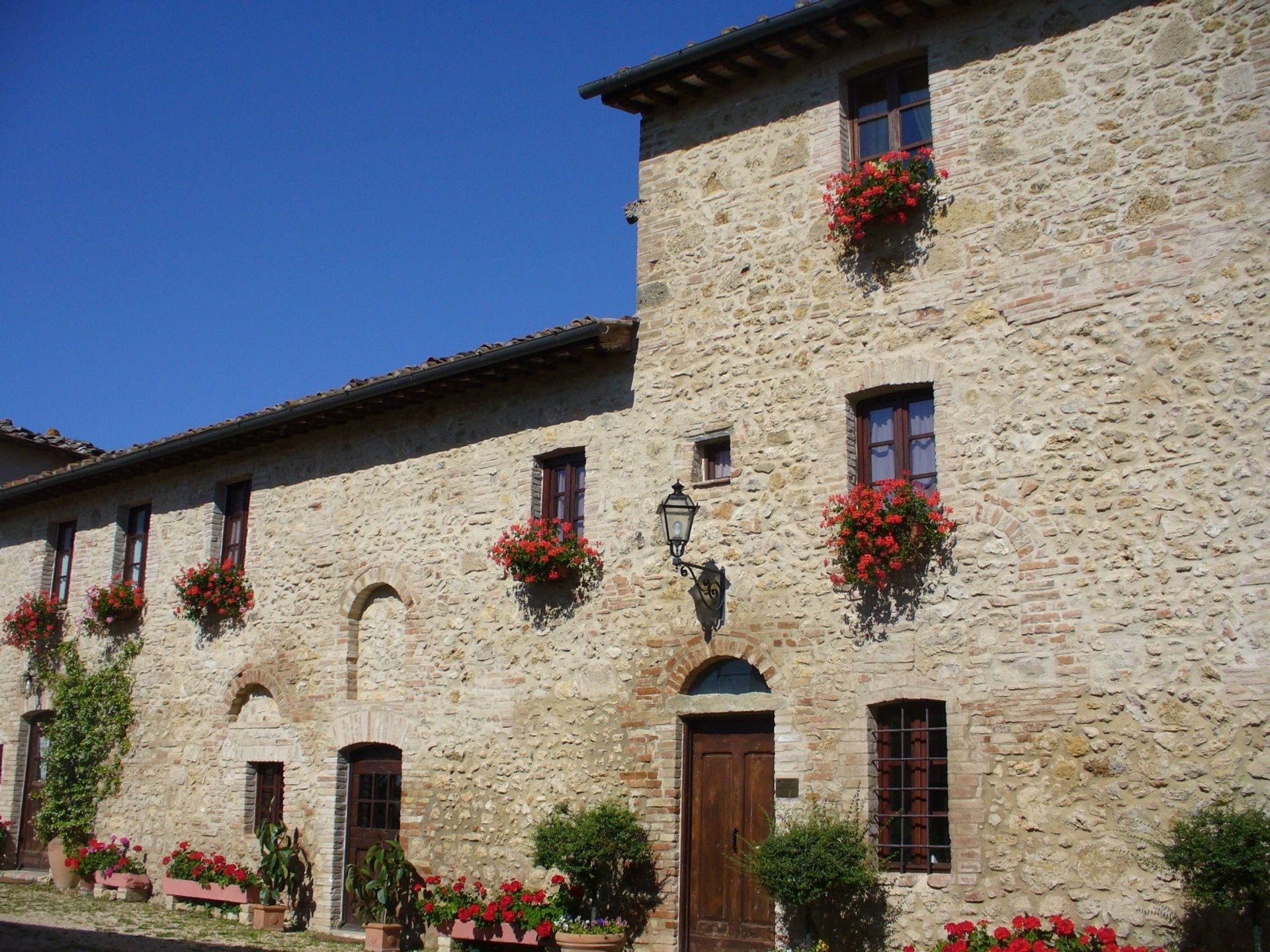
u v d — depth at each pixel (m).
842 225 10.55
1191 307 8.96
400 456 13.80
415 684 12.98
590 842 10.46
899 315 10.27
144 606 16.58
